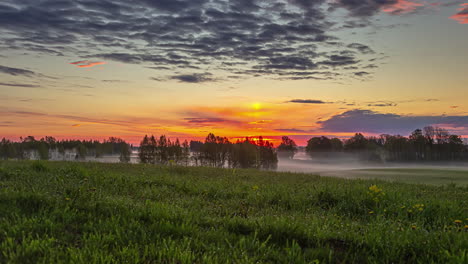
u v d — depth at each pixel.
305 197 8.70
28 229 4.68
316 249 4.59
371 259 4.37
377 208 7.48
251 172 18.38
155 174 13.37
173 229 5.08
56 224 4.98
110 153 160.12
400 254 4.52
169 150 112.94
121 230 4.95
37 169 11.05
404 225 6.09
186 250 4.16
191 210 6.46
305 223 5.84
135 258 3.94
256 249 4.62
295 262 4.14
